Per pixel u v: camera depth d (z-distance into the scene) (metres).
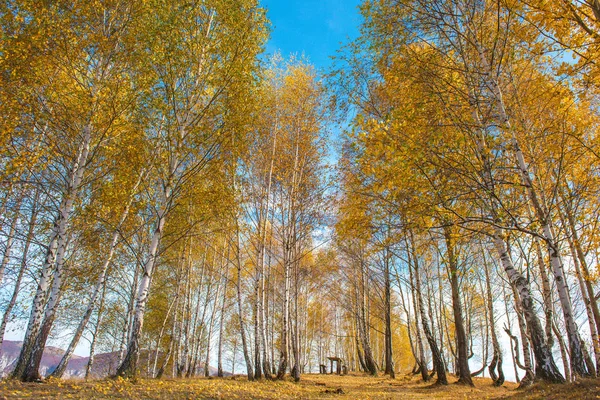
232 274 24.17
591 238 9.76
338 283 25.00
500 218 7.90
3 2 9.41
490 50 8.99
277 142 16.75
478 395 11.14
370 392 12.49
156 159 11.21
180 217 13.98
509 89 10.39
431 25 9.16
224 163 12.44
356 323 27.27
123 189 10.83
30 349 8.59
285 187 16.73
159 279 22.03
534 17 7.91
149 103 10.74
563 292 7.79
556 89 9.10
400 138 7.98
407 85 9.80
